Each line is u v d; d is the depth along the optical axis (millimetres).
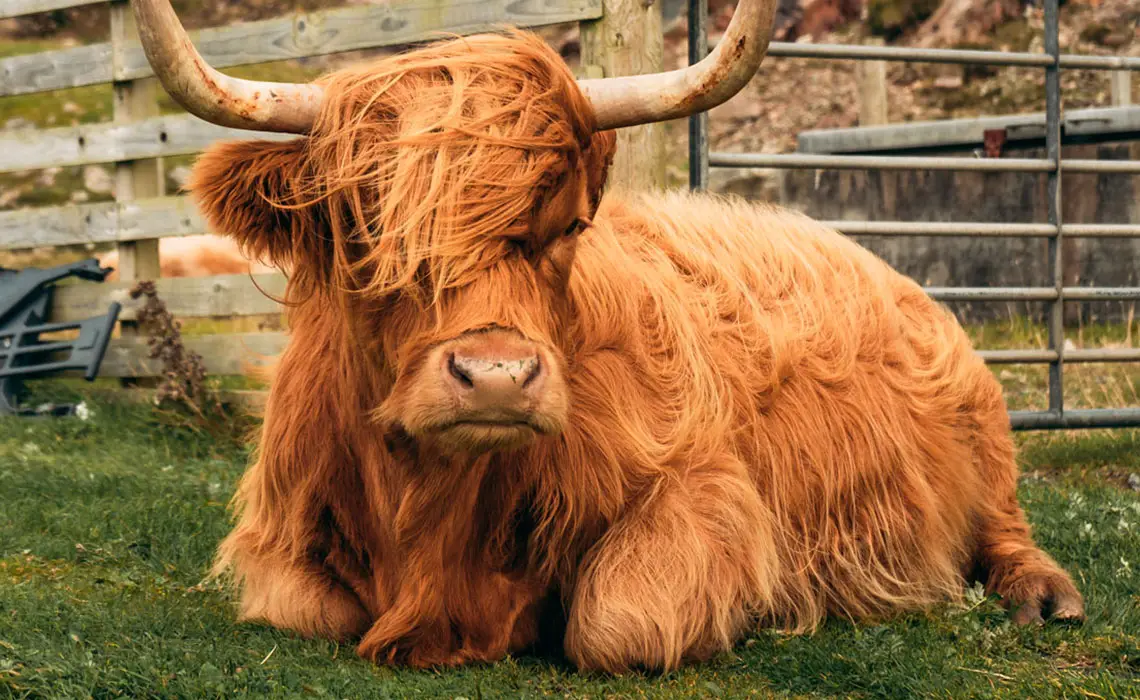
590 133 3027
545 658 3500
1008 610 4098
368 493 3404
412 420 2768
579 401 3465
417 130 2812
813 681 3287
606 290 3637
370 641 3277
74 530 4793
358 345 3115
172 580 4238
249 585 3662
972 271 12031
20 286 8766
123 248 8766
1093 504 5574
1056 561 4797
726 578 3486
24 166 8906
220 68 8039
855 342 4266
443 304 2828
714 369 3832
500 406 2662
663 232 4312
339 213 2949
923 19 18766
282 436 3541
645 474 3514
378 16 7531
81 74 8750
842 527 4078
